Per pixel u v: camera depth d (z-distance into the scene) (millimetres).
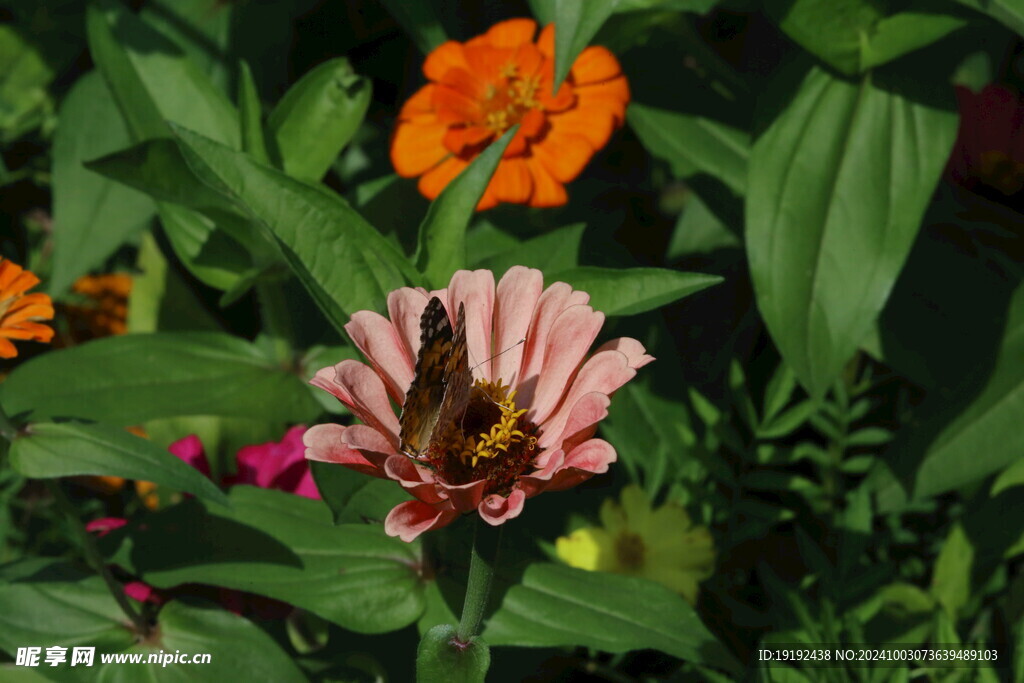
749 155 676
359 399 565
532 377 580
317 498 641
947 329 685
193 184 639
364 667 649
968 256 693
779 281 646
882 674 628
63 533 681
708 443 676
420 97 685
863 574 652
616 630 610
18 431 589
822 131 652
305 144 662
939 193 694
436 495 555
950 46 657
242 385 672
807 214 647
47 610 620
